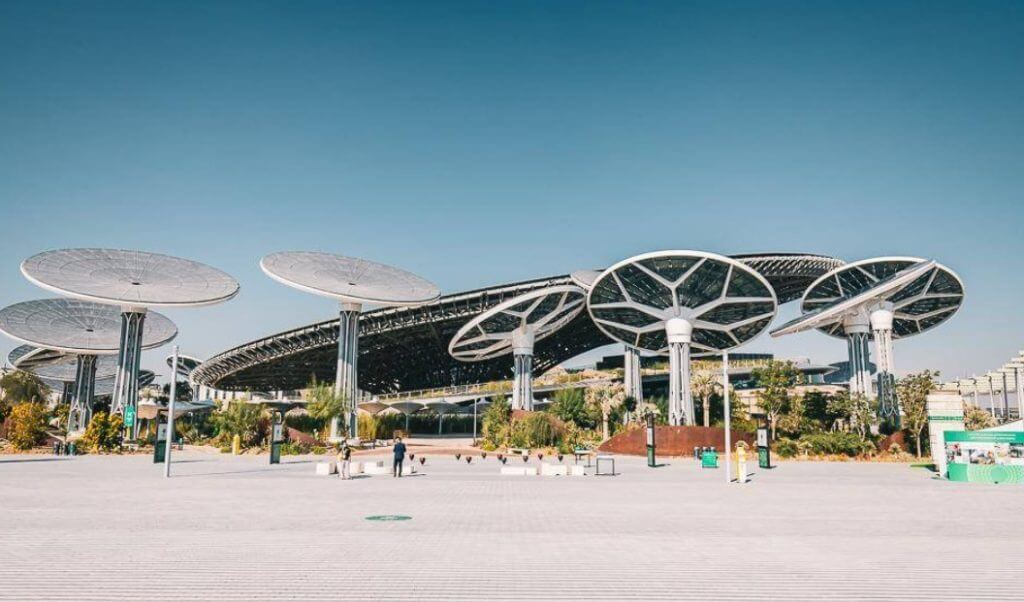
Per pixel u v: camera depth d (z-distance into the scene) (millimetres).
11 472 29875
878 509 17562
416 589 8250
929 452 49906
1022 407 65500
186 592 8062
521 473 30219
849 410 57344
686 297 59844
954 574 9438
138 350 60875
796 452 49281
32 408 51906
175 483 24312
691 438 50625
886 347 61438
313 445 52062
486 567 9562
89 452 49688
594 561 10062
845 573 9414
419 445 63125
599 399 69875
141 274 62875
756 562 10109
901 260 61219
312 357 102812
